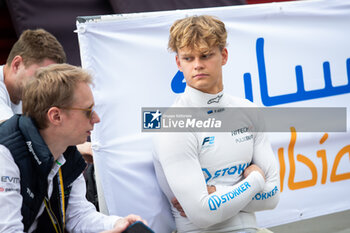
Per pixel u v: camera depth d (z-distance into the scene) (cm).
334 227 623
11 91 489
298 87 530
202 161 405
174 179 388
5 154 339
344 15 542
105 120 451
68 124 356
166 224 470
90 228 404
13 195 340
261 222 521
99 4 702
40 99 348
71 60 679
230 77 500
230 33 499
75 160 396
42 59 467
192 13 479
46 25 664
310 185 543
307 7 525
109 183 453
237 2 743
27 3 654
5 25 744
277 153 527
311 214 545
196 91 404
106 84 450
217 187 406
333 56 543
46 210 389
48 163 347
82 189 425
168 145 392
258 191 402
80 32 440
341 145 556
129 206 457
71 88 350
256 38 509
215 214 382
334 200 555
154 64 467
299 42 527
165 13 468
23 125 348
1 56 754
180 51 396
